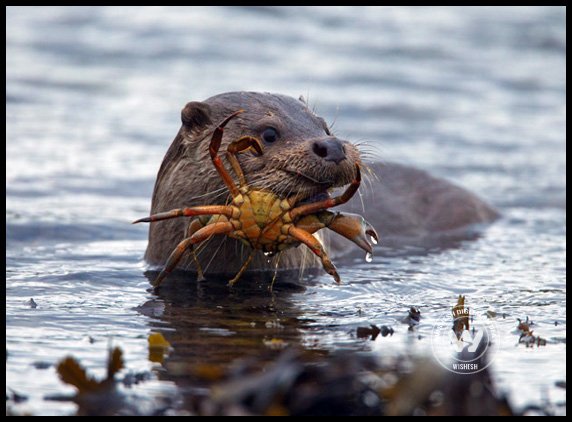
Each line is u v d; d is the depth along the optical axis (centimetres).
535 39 8294
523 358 1956
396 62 7412
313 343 2023
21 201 3875
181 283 2631
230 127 2648
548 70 7412
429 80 6962
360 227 2241
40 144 4984
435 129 5728
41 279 2641
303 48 7638
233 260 2758
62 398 1662
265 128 2591
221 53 7325
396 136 5525
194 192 2703
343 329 2145
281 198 2250
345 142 2448
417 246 3406
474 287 2684
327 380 1697
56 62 6944
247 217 2231
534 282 2773
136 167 4659
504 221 3928
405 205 3728
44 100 5991
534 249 3356
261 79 6600
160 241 2827
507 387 1778
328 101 6166
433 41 8094
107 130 5388
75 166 4600
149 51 7344
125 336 2055
